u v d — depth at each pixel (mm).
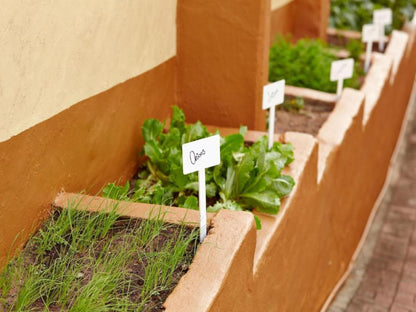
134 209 2203
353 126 3947
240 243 1965
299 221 2883
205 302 1722
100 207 2209
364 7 7309
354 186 4414
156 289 1828
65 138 2281
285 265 2729
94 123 2514
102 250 2014
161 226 2084
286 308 2906
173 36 3391
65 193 2318
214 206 2461
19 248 2043
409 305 4270
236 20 3330
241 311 2092
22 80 1935
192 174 2648
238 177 2588
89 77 2412
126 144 2896
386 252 5043
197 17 3377
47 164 2170
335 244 4082
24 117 1979
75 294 1825
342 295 4355
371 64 5668
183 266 1918
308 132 3859
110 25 2533
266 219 2520
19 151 1978
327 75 4750
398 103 6504
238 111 3545
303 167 2855
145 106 3100
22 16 1887
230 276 1888
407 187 6273
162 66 3287
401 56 6117
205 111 3605
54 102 2160
